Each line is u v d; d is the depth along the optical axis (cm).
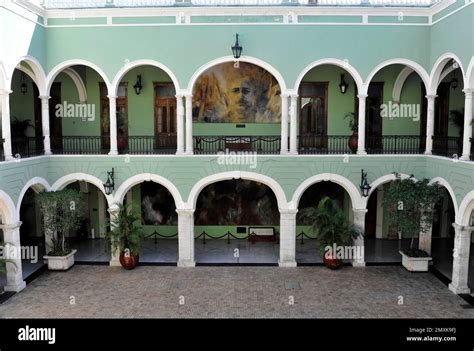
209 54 1539
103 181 1585
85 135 1847
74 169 1589
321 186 1900
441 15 1452
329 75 1792
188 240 1581
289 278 1462
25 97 1841
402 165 1570
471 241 1864
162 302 1269
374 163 1565
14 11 1352
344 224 1534
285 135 1563
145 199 1917
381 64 1541
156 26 1536
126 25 1540
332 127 1812
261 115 1828
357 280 1444
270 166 1562
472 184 1255
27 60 1459
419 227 1491
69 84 1825
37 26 1505
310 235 1923
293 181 1566
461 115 1756
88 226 1939
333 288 1373
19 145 1759
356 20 1527
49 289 1375
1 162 1284
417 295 1317
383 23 1528
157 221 1930
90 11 1533
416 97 1808
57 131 1847
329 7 1505
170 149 1827
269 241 1883
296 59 1537
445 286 1390
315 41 1531
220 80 1820
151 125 1828
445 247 1788
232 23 1527
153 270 1548
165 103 1820
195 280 1448
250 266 1584
